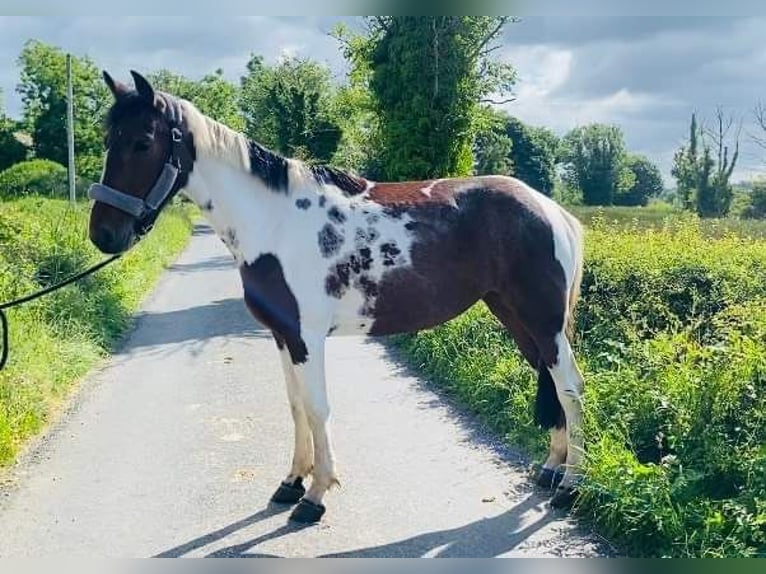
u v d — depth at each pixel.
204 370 7.84
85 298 9.60
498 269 4.52
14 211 12.62
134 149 4.16
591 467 4.37
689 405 4.64
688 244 8.32
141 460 5.26
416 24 10.21
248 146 4.36
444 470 4.98
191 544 4.04
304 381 4.29
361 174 14.52
